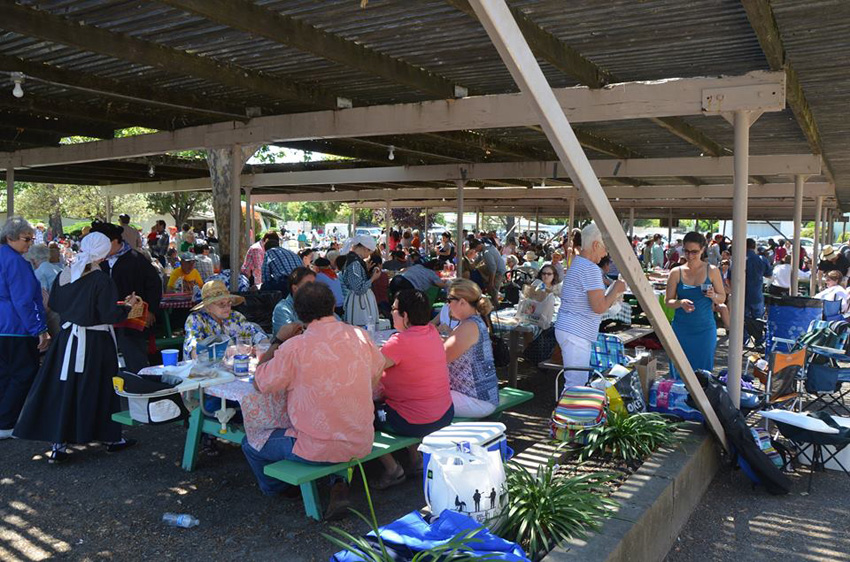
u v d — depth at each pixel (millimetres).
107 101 7504
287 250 8094
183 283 8805
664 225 30281
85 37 4469
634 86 5352
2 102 6859
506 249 16719
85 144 10023
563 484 3201
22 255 4965
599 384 4594
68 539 3498
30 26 4148
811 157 9453
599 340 5016
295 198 19219
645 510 3199
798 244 10227
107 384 4523
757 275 9336
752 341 9938
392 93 6750
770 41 3949
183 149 8453
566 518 2967
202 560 3305
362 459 3680
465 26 4453
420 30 4551
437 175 12695
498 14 2268
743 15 4051
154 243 17297
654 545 3359
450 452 2916
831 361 6055
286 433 3689
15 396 4973
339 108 6957
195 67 5242
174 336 8375
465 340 4465
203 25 4488
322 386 3510
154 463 4582
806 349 5688
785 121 7004
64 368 4414
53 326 5922
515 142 10281
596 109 5508
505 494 2926
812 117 6602
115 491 4105
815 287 13789
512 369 6891
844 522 3963
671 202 18469
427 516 2941
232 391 3867
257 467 3877
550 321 7039
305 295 3568
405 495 4086
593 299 4895
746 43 4648
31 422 4449
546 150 11234
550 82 5934
